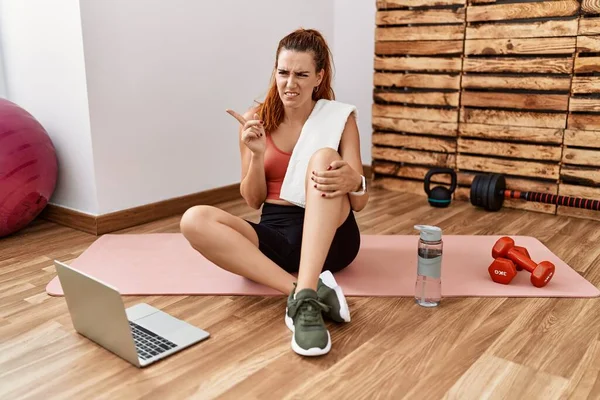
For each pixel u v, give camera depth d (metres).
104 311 1.23
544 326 1.42
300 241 1.62
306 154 1.57
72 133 2.28
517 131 2.66
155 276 1.76
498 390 1.14
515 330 1.40
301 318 1.29
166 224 2.41
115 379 1.19
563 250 2.05
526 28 2.55
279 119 1.64
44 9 2.22
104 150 2.26
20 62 2.41
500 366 1.23
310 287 1.33
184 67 2.52
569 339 1.35
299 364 1.24
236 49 2.76
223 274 1.77
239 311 1.52
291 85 1.48
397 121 3.03
